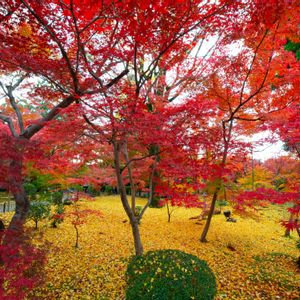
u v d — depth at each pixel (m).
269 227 10.02
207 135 4.34
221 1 3.46
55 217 7.38
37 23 3.69
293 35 4.75
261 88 5.95
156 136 3.79
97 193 17.59
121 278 4.70
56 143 4.77
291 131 4.48
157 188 6.00
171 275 3.05
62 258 5.64
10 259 2.15
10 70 4.41
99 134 4.18
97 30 3.95
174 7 3.32
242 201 5.81
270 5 3.39
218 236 8.14
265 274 5.20
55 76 3.77
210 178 5.25
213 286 3.18
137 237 4.88
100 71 4.09
